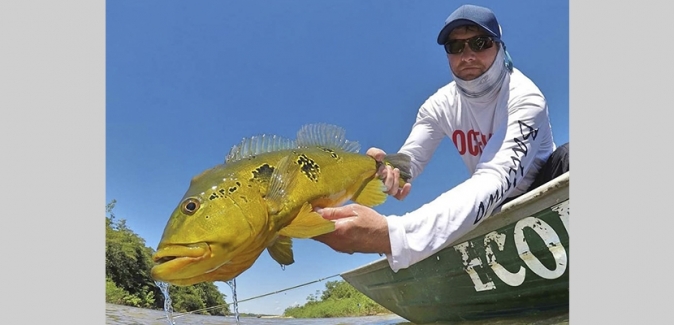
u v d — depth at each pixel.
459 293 1.28
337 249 0.95
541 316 1.17
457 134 1.37
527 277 1.13
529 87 1.17
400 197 1.21
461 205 1.00
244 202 0.83
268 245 0.90
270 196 0.86
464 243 1.20
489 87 1.20
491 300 1.23
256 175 0.87
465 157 1.38
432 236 0.97
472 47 1.18
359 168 1.09
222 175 0.84
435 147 1.47
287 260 0.93
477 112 1.27
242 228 0.81
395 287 1.43
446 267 1.26
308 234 0.88
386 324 1.46
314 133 1.06
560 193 1.03
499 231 1.13
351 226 0.91
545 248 1.08
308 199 0.93
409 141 1.43
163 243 0.79
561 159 1.20
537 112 1.15
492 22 1.18
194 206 0.80
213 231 0.79
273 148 0.98
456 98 1.34
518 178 1.12
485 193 1.04
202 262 0.79
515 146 1.12
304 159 0.96
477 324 1.26
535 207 1.07
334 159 1.03
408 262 0.95
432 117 1.42
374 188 1.14
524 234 1.10
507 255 1.14
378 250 0.94
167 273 0.77
